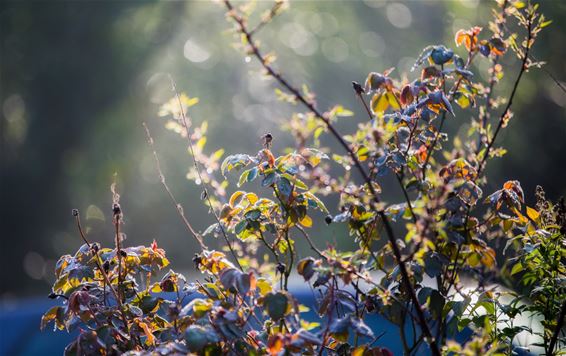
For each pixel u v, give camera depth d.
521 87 15.47
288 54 26.14
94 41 25.61
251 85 24.38
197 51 26.05
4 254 25.98
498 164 15.22
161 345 3.28
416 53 23.83
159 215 24.41
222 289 3.54
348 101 25.42
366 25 25.03
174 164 24.34
